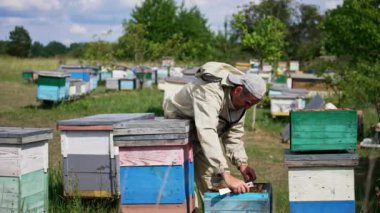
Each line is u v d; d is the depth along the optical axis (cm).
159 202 373
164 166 371
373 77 1046
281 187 649
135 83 2139
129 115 516
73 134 483
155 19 4169
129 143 369
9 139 407
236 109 381
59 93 1452
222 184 405
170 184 371
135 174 374
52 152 857
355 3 1224
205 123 356
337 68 1281
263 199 338
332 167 361
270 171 781
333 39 1275
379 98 1038
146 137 367
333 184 362
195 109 363
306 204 365
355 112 359
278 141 1087
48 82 1443
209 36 4584
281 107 1339
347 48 1254
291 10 4159
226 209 342
